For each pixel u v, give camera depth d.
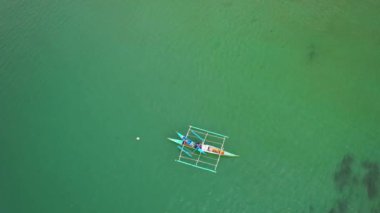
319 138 36.44
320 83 39.41
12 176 34.00
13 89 38.72
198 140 36.09
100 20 43.34
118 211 32.91
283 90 39.03
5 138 35.94
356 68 40.19
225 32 42.75
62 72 39.88
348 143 36.06
